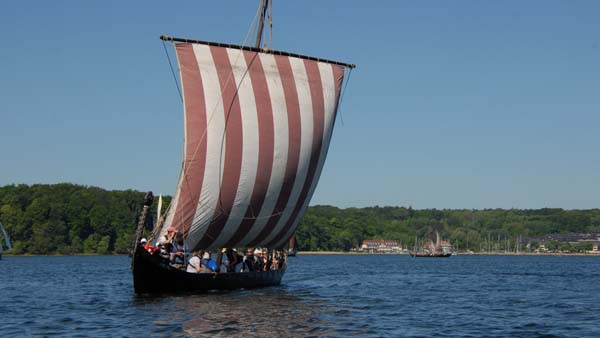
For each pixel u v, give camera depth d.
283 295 36.53
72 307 31.61
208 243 37.06
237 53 37.81
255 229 38.53
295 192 39.53
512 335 24.44
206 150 36.09
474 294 42.56
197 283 33.69
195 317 26.67
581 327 26.56
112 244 164.75
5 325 25.78
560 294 43.12
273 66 38.84
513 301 37.50
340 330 24.69
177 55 36.44
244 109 37.31
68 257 149.75
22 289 43.88
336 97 41.19
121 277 58.56
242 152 36.97
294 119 38.81
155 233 35.56
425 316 29.66
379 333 24.33
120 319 26.61
